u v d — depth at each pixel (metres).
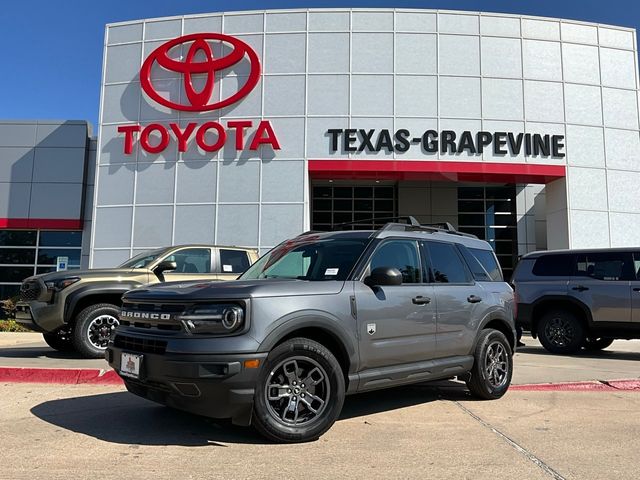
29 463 3.91
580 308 10.48
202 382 4.07
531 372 8.26
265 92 18.14
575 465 4.05
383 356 5.01
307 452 4.25
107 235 18.19
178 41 18.53
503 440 4.69
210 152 18.02
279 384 4.41
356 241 5.45
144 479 3.60
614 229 18.28
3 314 20.91
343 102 18.05
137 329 4.72
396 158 17.78
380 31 18.31
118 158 18.48
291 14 18.41
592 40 19.06
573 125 18.48
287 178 17.77
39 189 21.34
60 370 7.16
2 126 21.56
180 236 17.83
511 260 22.22
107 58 19.11
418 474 3.80
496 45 18.50
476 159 17.91
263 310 4.31
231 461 3.99
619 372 8.29
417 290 5.46
